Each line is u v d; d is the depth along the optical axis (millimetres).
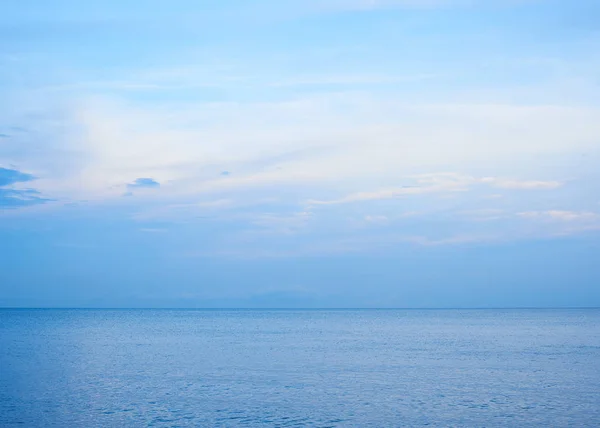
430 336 113000
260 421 36312
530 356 71312
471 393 45156
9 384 49375
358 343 93625
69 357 70750
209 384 49562
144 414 38031
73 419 36594
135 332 126562
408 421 36250
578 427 34594
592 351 77875
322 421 36312
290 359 68688
